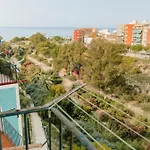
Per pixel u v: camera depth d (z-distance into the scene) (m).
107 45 26.03
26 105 18.25
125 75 23.98
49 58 39.78
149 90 21.80
